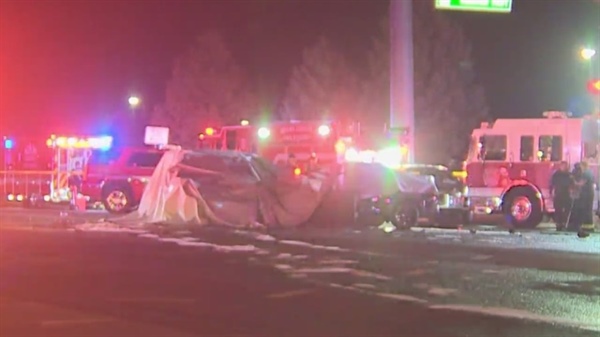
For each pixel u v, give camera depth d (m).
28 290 16.75
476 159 32.56
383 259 21.62
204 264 20.62
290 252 22.97
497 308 15.16
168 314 14.41
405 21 39.12
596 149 31.36
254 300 15.83
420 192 30.97
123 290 16.81
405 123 38.91
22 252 22.75
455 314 14.60
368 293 16.69
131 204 35.97
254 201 30.02
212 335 12.80
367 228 30.25
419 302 15.73
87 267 20.02
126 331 12.98
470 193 32.56
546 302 15.76
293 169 32.59
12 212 37.22
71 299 15.77
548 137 31.58
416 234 28.19
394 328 13.44
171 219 30.67
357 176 30.81
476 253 22.91
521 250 23.62
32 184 40.94
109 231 28.23
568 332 13.19
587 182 29.33
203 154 30.70
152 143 39.78
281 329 13.32
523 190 31.55
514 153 31.97
